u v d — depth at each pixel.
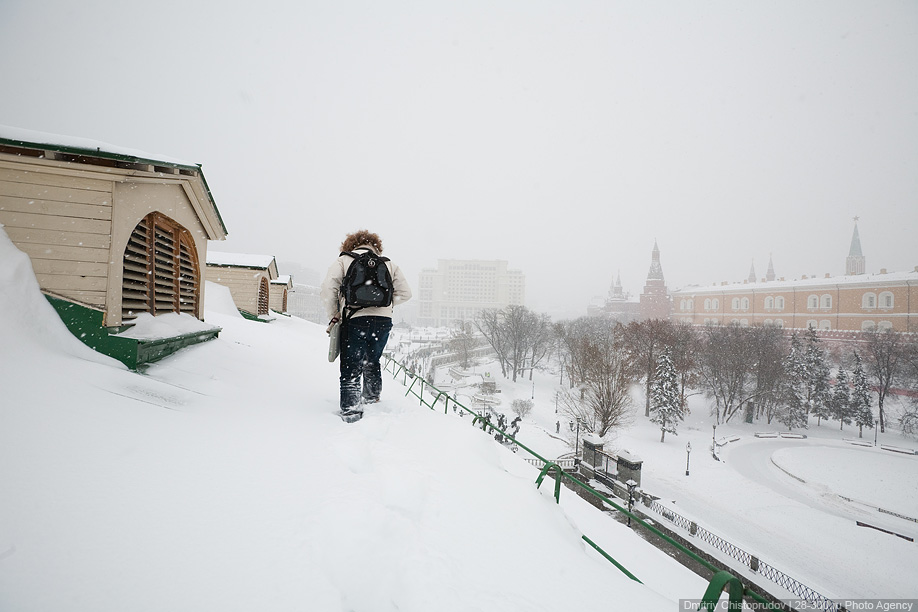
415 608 1.61
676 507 25.42
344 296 3.72
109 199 3.96
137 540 1.73
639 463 17.09
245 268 16.14
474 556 1.98
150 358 4.19
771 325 72.75
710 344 55.66
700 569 8.79
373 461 2.86
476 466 3.13
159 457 2.41
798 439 43.94
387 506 2.27
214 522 1.93
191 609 1.43
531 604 1.69
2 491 1.81
